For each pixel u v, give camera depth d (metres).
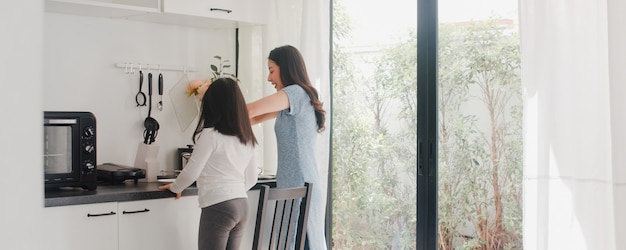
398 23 3.70
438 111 3.52
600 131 2.72
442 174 3.51
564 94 2.79
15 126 0.36
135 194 3.12
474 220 3.39
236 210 3.07
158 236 3.23
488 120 3.32
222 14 3.79
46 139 3.07
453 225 3.48
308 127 3.32
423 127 3.54
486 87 3.32
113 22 3.75
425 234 3.56
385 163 3.77
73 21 3.59
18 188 0.36
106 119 3.73
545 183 2.83
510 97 3.23
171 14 3.60
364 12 3.87
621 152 2.63
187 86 4.08
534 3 2.85
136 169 3.56
